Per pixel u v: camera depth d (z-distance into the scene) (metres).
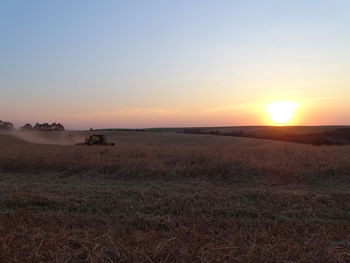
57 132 80.06
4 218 5.65
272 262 4.04
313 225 5.49
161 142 56.34
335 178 10.73
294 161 12.67
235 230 5.27
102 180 10.59
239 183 10.15
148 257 4.07
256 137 69.88
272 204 7.14
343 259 4.14
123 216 6.22
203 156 13.35
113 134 72.38
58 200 7.18
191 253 4.22
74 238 4.70
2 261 3.91
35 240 4.61
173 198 7.54
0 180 10.51
